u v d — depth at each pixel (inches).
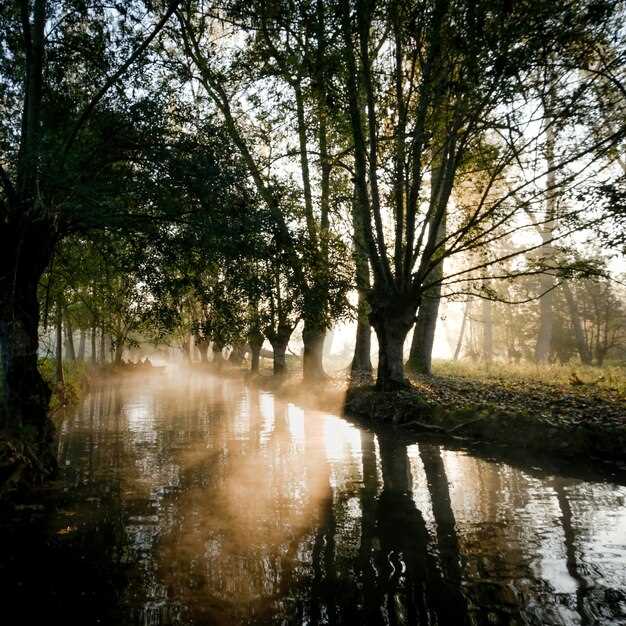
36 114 346.9
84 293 555.5
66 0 363.9
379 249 622.2
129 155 355.9
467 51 453.7
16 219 332.2
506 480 331.0
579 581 191.5
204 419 660.7
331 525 257.8
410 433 514.6
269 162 542.0
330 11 466.0
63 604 182.1
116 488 330.6
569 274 534.0
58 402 729.0
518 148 523.5
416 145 521.7
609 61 460.4
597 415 441.1
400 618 169.8
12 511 284.4
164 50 453.7
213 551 227.0
